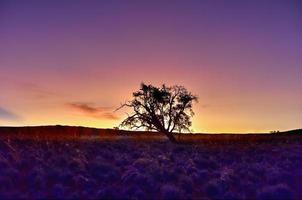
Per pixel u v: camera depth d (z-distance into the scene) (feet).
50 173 63.72
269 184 65.87
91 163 76.02
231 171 74.95
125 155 91.91
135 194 56.80
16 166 72.23
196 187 63.62
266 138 171.32
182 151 112.47
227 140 162.40
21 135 135.74
